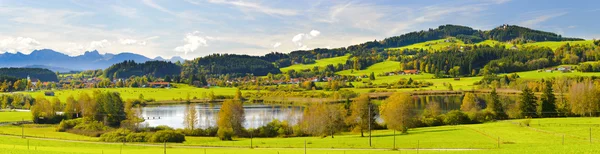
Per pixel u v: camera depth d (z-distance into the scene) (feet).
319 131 374.84
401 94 410.52
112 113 510.58
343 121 407.03
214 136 387.96
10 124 453.58
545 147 209.87
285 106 652.07
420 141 285.02
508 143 266.36
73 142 318.86
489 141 276.62
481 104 564.30
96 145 298.97
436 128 375.04
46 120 486.38
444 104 583.17
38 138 346.54
